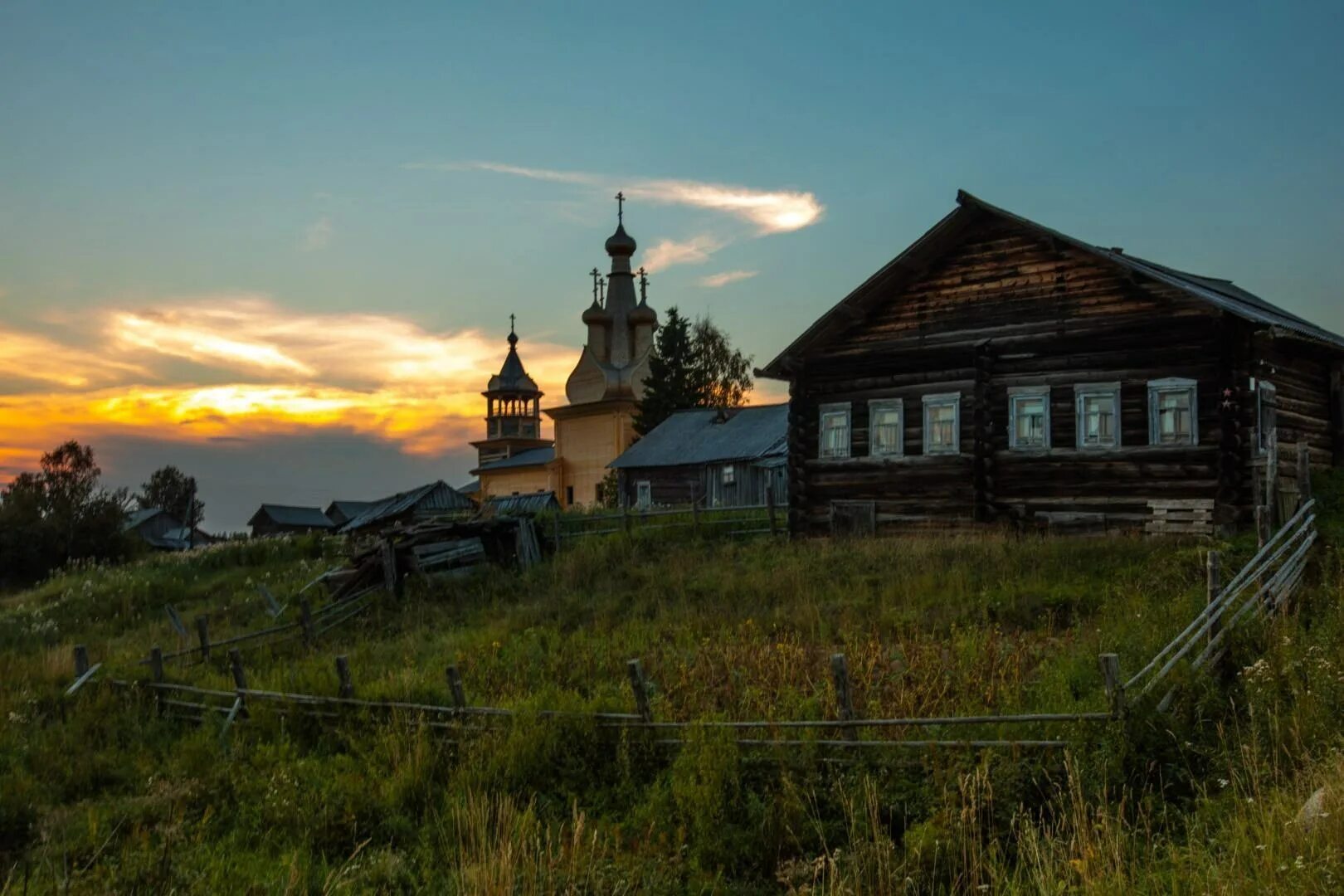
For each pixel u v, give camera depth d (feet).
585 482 260.62
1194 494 77.25
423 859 36.60
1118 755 34.45
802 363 98.27
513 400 313.53
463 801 40.68
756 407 180.45
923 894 30.89
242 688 58.85
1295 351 84.23
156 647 63.72
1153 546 71.72
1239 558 63.00
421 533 94.89
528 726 44.91
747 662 53.11
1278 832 26.50
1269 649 42.09
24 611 114.83
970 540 79.10
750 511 107.55
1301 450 62.54
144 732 56.34
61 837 40.32
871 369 94.68
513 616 77.00
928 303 91.71
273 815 40.37
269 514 352.90
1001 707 42.06
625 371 270.26
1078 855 29.12
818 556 81.35
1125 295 81.61
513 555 98.22
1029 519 84.64
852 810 35.17
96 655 83.35
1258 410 76.43
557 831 37.93
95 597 115.85
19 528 180.86
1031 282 86.22
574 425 264.11
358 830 39.47
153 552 208.74
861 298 93.30
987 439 86.99
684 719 45.11
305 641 79.71
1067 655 46.57
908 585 66.90
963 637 52.16
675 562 87.81
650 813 38.19
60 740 54.54
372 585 95.81
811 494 97.45
